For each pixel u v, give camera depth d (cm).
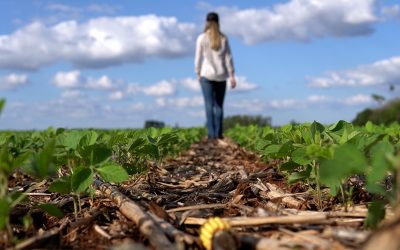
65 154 157
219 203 171
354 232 107
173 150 345
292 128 244
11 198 125
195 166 309
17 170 252
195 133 619
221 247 108
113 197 163
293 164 173
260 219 122
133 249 103
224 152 483
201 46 630
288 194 175
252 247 109
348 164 106
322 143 168
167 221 140
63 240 132
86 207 167
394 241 80
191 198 181
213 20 623
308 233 119
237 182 207
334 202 159
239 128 730
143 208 148
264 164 304
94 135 162
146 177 225
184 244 116
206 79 633
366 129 262
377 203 115
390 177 179
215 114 654
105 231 136
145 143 206
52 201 179
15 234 137
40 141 295
